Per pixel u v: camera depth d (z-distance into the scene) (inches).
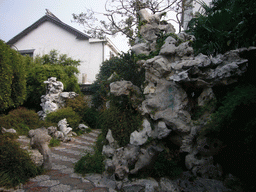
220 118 114.4
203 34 169.6
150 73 143.7
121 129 142.6
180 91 131.9
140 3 306.5
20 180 120.9
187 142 128.2
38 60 511.5
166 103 133.7
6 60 241.8
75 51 597.9
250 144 106.0
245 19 128.8
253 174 107.6
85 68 584.1
